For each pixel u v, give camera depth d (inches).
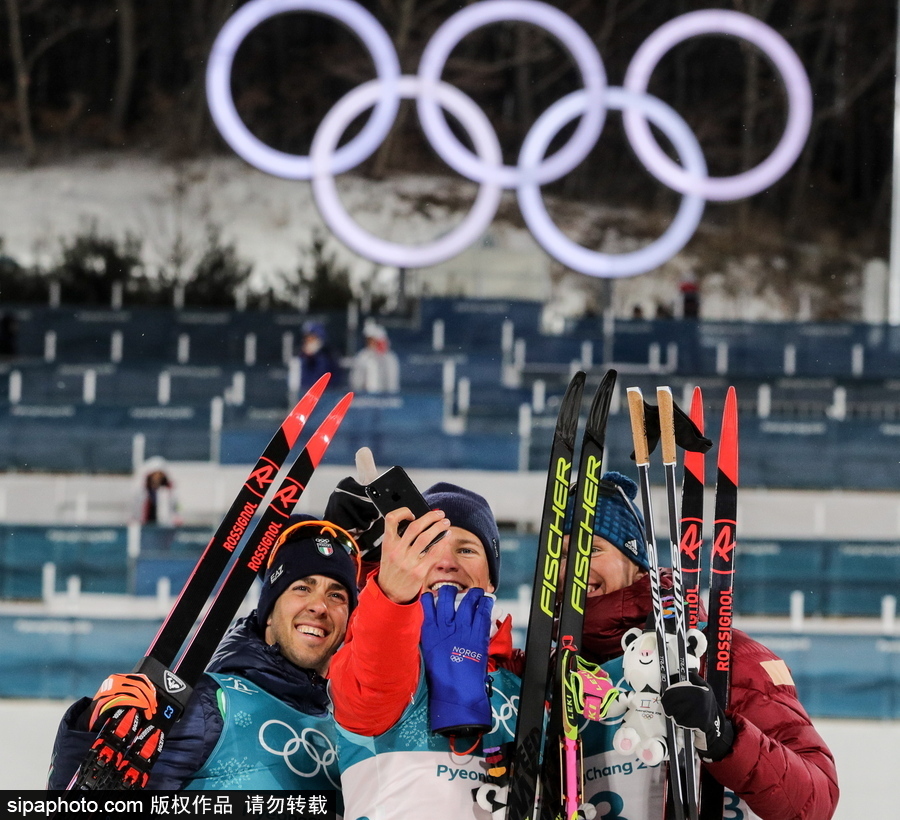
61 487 1043.3
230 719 245.6
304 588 259.9
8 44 1589.6
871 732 732.7
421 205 1556.3
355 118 1576.0
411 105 1558.8
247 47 1578.5
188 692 233.6
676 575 224.5
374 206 1556.3
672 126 1425.9
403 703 215.0
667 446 227.8
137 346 1352.1
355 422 1058.1
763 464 1061.1
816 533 999.6
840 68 1594.5
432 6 1544.0
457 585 253.9
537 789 220.4
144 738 228.2
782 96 1571.1
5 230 1546.5
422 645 226.5
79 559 908.6
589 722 236.4
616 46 1571.1
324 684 266.2
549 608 230.2
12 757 598.2
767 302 1562.5
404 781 218.7
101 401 1196.5
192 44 1574.8
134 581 882.1
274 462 250.4
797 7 1589.6
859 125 1592.0
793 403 1173.1
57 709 730.2
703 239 1565.0
